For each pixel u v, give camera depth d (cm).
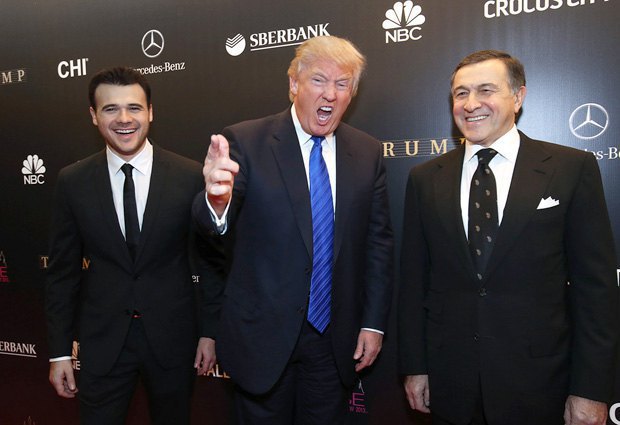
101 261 163
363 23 196
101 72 160
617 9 169
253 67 210
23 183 244
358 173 149
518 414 128
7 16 243
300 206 141
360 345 153
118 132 157
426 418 198
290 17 204
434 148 191
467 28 185
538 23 178
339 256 144
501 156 137
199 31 217
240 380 145
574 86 175
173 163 168
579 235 129
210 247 170
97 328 161
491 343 130
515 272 129
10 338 251
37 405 251
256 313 143
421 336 147
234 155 144
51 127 239
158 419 171
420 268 149
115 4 228
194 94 219
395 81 194
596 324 126
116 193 164
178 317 166
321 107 140
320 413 155
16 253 247
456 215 137
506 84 134
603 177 174
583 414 126
